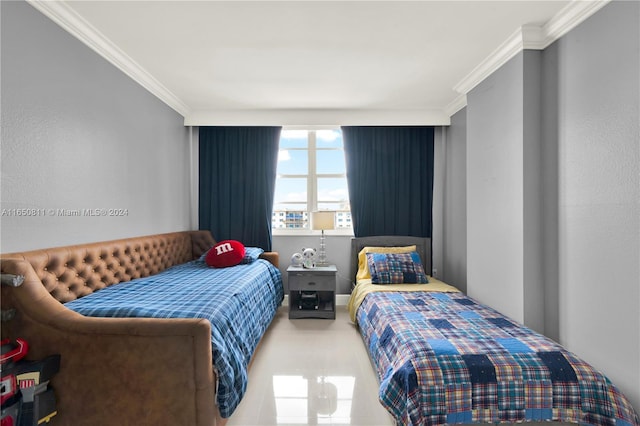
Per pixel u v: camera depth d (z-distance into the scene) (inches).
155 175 131.4
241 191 169.2
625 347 67.2
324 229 157.9
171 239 138.0
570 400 63.1
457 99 142.8
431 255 168.4
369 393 88.3
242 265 140.1
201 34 91.6
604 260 72.1
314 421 76.4
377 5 78.7
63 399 61.4
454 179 154.5
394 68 113.6
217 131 169.0
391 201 168.4
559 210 85.0
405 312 97.6
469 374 64.1
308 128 170.1
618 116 68.8
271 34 91.8
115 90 104.4
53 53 79.7
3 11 67.6
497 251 103.6
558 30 83.5
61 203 82.5
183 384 60.2
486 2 77.5
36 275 66.1
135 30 89.2
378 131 168.2
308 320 149.7
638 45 64.7
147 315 67.8
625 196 67.2
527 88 90.8
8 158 68.8
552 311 87.2
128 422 60.9
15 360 58.6
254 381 94.3
